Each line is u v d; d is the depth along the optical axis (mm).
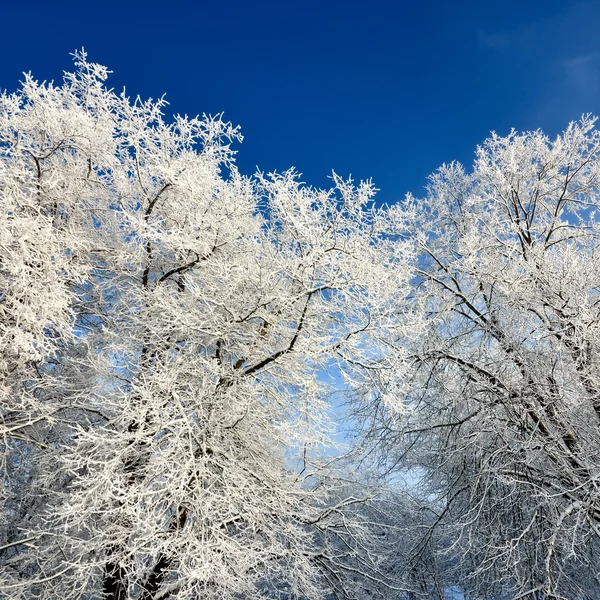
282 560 7219
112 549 5578
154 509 5207
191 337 6738
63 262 5879
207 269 7145
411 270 7449
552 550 6664
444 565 11281
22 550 6691
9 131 6527
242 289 6996
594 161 9883
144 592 6027
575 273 7570
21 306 5227
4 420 6363
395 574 9930
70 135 6754
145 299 6969
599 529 6961
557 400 7852
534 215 10172
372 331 6680
